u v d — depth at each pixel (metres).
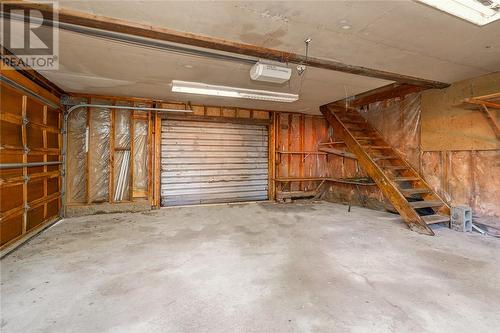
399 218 4.54
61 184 4.49
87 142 4.82
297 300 1.92
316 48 2.73
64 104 4.55
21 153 3.15
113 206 4.91
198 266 2.52
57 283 2.16
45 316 1.71
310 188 6.87
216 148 5.89
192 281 2.22
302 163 6.74
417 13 2.04
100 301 1.90
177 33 2.36
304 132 6.81
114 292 2.03
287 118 6.65
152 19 2.16
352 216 4.70
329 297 1.96
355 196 6.02
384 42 2.59
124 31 2.29
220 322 1.67
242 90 3.97
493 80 3.53
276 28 2.30
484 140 3.63
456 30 2.33
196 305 1.86
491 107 3.51
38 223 3.63
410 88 4.42
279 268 2.48
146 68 3.39
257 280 2.24
